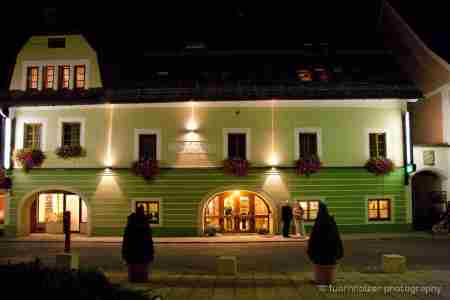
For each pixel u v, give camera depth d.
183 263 14.20
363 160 22.06
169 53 24.41
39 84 22.66
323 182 21.94
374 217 22.02
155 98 21.78
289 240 19.73
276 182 21.91
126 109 22.33
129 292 6.34
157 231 21.86
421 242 18.70
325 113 22.16
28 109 22.58
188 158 22.03
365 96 21.62
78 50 22.67
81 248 18.22
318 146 21.98
